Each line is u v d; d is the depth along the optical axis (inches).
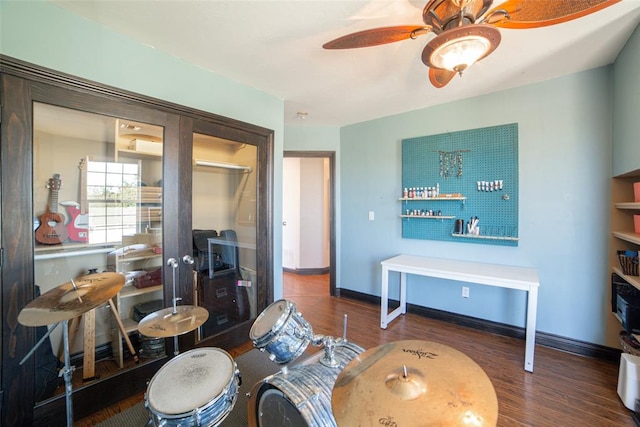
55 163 64.5
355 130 152.2
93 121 69.5
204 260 93.3
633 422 64.6
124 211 76.4
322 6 62.1
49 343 64.2
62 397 63.3
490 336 108.3
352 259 155.6
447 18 50.1
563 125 96.2
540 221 101.1
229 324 101.0
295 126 156.0
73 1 60.2
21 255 57.8
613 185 88.7
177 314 69.4
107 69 69.7
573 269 96.0
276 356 54.6
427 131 127.0
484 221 112.3
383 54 82.0
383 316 115.5
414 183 130.6
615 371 84.4
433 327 116.7
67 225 67.1
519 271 97.9
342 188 158.7
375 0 59.9
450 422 25.9
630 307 75.3
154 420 41.6
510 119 106.0
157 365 79.7
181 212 84.3
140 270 80.4
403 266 109.8
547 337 100.2
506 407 69.8
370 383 31.8
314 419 40.9
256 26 69.2
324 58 84.5
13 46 56.6
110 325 77.0
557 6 44.1
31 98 58.5
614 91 85.6
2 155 55.4
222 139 95.7
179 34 72.4
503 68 90.1
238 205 103.3
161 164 80.4
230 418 67.6
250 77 96.8
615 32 70.4
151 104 77.3
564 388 76.7
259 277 107.9
